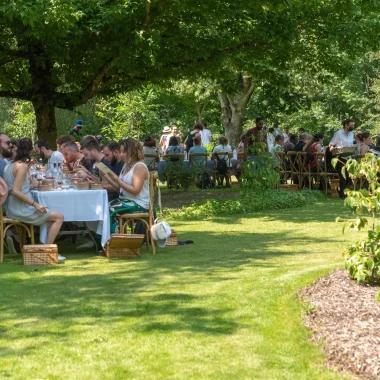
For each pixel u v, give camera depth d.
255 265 8.89
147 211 10.30
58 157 11.92
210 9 15.64
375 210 7.21
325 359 5.22
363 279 6.87
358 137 18.12
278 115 41.44
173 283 7.91
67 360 5.40
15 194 9.44
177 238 11.52
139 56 15.68
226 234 11.94
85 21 14.80
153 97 33.34
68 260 9.58
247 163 16.61
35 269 8.90
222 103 29.31
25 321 6.46
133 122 32.81
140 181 10.17
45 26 13.55
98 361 5.36
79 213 9.81
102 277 8.34
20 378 5.05
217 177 21.75
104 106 33.16
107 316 6.58
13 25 15.53
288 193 16.86
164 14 15.70
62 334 6.05
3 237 9.55
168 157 21.30
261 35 17.12
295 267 8.62
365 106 37.34
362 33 17.61
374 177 7.30
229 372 5.08
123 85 17.98
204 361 5.30
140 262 9.31
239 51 17.28
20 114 30.42
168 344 5.71
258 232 12.15
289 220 13.73
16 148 10.24
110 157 11.20
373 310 6.00
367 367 4.89
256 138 17.62
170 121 49.22
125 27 14.88
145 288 7.69
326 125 40.19
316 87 34.34
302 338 5.70
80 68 17.31
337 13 17.77
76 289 7.71
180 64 17.22
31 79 17.70
